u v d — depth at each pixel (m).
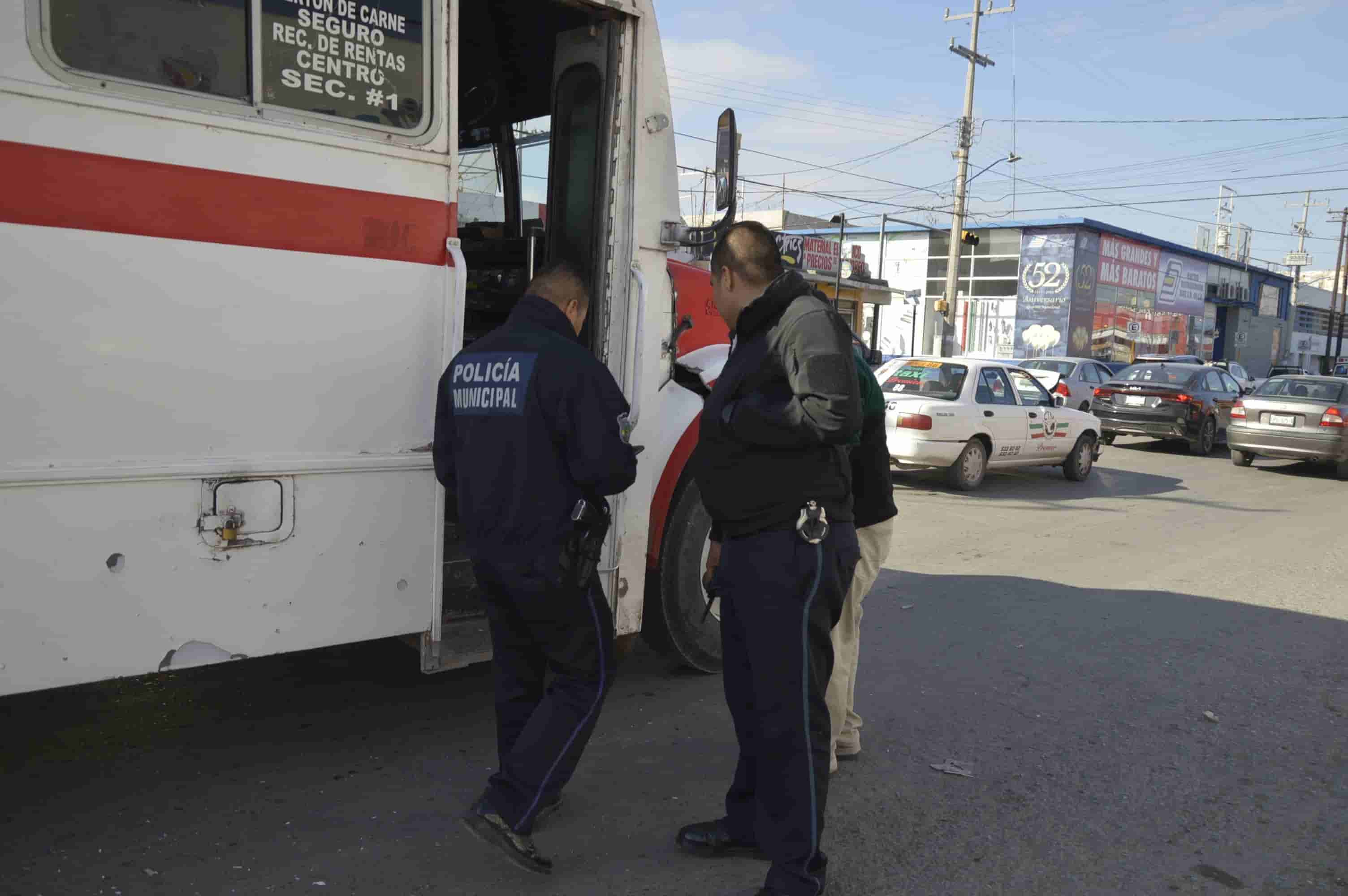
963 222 32.06
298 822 3.42
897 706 4.82
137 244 2.93
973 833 3.61
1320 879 3.39
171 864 3.12
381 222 3.42
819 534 2.86
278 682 4.73
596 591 3.18
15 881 2.98
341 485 3.40
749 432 2.83
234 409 3.14
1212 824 3.75
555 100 4.38
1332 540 9.80
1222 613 6.76
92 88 2.83
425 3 3.47
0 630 2.80
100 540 2.94
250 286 3.15
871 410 3.65
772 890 2.88
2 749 3.89
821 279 22.62
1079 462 13.38
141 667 3.04
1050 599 6.95
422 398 3.57
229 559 3.18
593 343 4.21
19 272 2.75
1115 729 4.64
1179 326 49.59
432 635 3.70
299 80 3.21
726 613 3.15
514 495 3.00
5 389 2.75
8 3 2.69
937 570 7.73
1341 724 4.82
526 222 5.23
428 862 3.22
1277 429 15.21
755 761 3.22
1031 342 41.41
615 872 3.23
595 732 4.35
